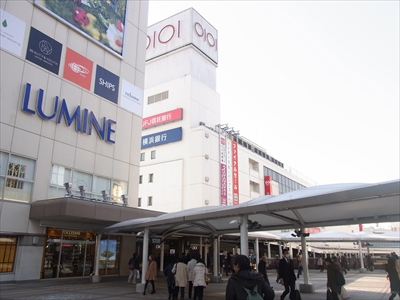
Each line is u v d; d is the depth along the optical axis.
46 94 19.83
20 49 18.80
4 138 17.45
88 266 20.80
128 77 26.22
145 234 15.48
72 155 20.91
